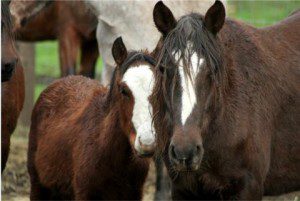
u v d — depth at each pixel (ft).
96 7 42.93
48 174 37.70
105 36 43.04
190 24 27.48
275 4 68.95
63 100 39.19
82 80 40.09
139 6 41.06
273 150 31.81
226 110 29.60
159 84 28.22
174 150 26.50
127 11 41.39
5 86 38.93
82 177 34.73
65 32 58.95
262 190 30.76
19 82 41.52
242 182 29.94
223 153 29.66
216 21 28.30
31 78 63.87
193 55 26.94
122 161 34.68
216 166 29.81
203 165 29.78
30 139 40.50
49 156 37.55
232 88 30.01
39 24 60.54
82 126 36.04
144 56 33.47
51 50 86.84
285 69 32.35
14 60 35.58
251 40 31.53
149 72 32.81
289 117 32.12
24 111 63.57
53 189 37.96
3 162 40.11
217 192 30.37
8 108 39.34
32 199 40.06
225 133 29.55
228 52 30.19
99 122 35.27
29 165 40.16
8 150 40.16
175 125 26.81
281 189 32.71
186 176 30.22
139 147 31.99
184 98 26.71
